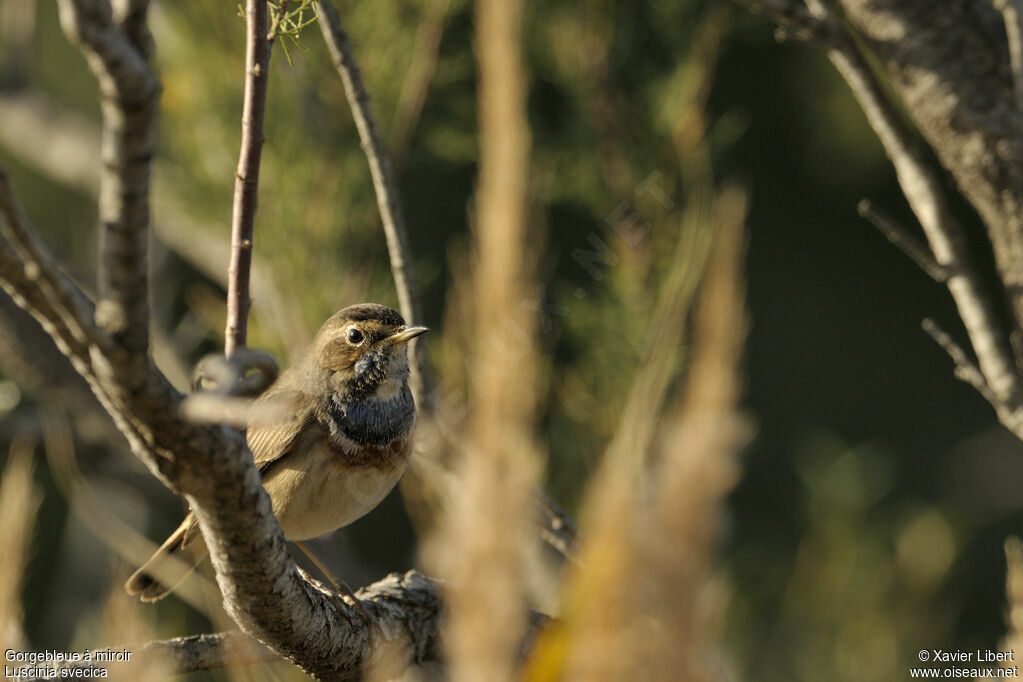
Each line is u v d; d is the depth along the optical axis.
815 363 22.88
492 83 2.93
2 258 3.96
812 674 12.55
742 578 14.70
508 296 2.91
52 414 13.74
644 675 2.80
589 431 9.83
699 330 2.92
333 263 10.95
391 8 11.03
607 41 11.02
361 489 9.05
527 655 3.59
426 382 8.68
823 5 7.98
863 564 12.94
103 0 3.63
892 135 7.99
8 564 4.24
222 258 13.56
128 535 8.47
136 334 4.23
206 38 10.99
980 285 7.90
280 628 6.27
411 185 18.50
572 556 8.32
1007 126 7.60
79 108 18.94
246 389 4.38
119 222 4.02
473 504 2.90
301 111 10.93
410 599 7.50
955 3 7.66
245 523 5.32
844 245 22.59
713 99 20.11
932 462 22.97
